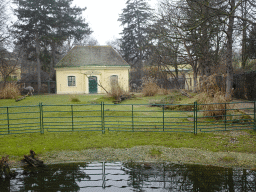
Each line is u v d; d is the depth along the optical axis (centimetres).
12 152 571
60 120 966
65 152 580
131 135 709
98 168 486
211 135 683
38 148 602
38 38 3041
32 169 484
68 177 442
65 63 2895
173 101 1448
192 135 691
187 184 405
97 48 3075
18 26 2925
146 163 511
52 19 3100
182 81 3009
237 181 415
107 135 713
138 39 3922
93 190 380
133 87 3222
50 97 2125
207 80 1150
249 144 602
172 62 1980
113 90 1753
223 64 1608
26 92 2703
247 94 1503
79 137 698
